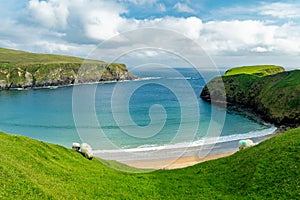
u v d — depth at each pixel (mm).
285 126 68812
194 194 16281
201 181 18359
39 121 60594
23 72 158125
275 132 60625
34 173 14102
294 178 14844
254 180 15922
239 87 103750
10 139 19281
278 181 15109
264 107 82062
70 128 54562
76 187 14742
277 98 78812
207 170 20594
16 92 130875
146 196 15867
